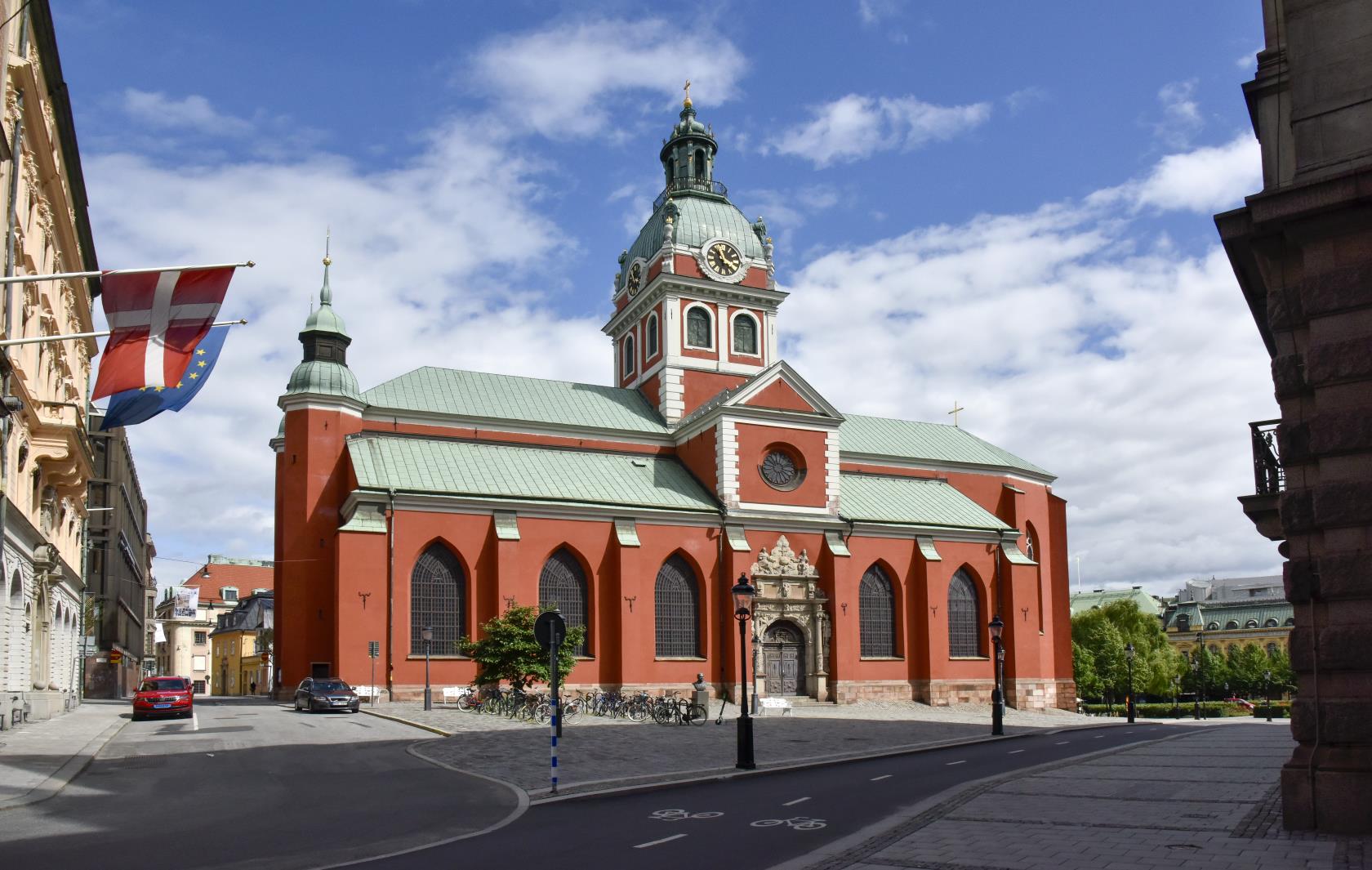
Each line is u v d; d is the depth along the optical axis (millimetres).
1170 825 18844
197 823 20266
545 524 60031
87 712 55375
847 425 82312
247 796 24219
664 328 73812
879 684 67250
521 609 53156
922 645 69312
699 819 20906
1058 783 25781
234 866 15891
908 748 38250
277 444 65500
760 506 66312
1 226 33812
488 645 52000
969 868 15203
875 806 22734
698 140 79875
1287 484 19578
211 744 36188
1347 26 19328
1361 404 18469
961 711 65188
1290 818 18297
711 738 40062
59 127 44812
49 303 44750
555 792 24906
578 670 59219
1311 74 19500
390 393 65625
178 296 25547
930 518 72500
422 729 41500
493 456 64250
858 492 74188
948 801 22562
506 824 20203
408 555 56438
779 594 65000
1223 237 20375
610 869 15539
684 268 74500
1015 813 20703
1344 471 18516
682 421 72312
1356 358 18531
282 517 63469
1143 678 113625
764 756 34094
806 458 68312
